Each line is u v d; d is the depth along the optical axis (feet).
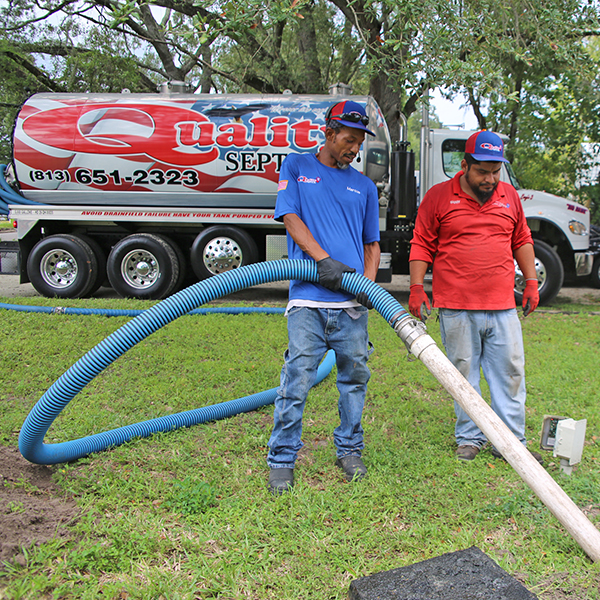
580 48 23.59
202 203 28.96
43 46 51.88
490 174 9.95
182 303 8.61
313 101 27.71
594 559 7.27
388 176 28.71
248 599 6.70
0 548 7.07
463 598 6.22
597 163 54.60
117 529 7.79
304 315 9.27
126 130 27.99
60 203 29.53
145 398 13.99
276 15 16.63
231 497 9.03
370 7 21.40
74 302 26.18
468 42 20.63
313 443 11.66
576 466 10.34
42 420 8.61
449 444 11.53
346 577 7.14
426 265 11.16
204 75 51.19
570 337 21.67
